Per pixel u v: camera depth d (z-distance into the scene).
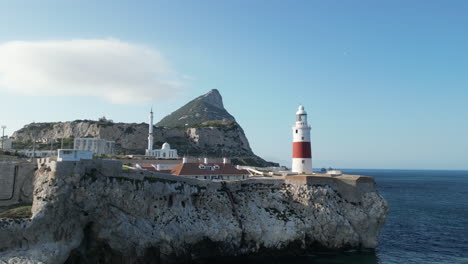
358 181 66.50
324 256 56.81
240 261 52.62
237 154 182.62
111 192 46.00
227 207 56.81
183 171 68.44
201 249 52.19
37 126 186.25
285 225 57.97
